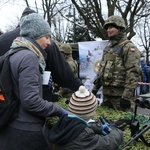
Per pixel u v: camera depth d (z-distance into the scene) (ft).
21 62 6.63
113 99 11.76
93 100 6.86
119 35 11.64
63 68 10.60
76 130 6.35
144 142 6.88
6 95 6.57
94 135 6.46
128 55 11.18
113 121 8.07
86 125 6.59
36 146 6.77
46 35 7.29
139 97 6.93
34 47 7.04
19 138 6.66
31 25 7.11
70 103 6.90
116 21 11.50
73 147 6.33
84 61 20.99
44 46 7.38
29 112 6.71
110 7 30.76
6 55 6.97
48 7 37.58
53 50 10.18
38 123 6.82
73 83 10.96
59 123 6.56
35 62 6.74
